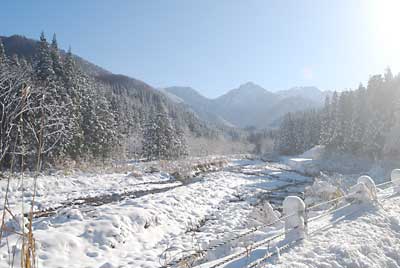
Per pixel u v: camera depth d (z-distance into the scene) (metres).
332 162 38.50
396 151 33.50
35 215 8.05
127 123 48.88
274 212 8.52
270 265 3.95
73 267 5.52
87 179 13.34
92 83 39.38
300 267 3.93
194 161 23.69
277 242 4.85
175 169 18.44
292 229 4.98
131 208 8.35
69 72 26.38
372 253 4.59
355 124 41.16
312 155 45.88
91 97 29.66
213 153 43.97
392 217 6.52
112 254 6.32
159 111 39.88
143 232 7.61
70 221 7.27
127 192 12.20
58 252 5.80
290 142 63.88
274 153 60.78
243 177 19.92
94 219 7.40
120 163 21.39
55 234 6.19
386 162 32.88
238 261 4.16
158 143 37.62
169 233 8.13
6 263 4.79
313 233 5.36
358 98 44.59
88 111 26.72
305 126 62.44
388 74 42.81
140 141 40.66
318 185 11.62
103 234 6.79
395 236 5.56
